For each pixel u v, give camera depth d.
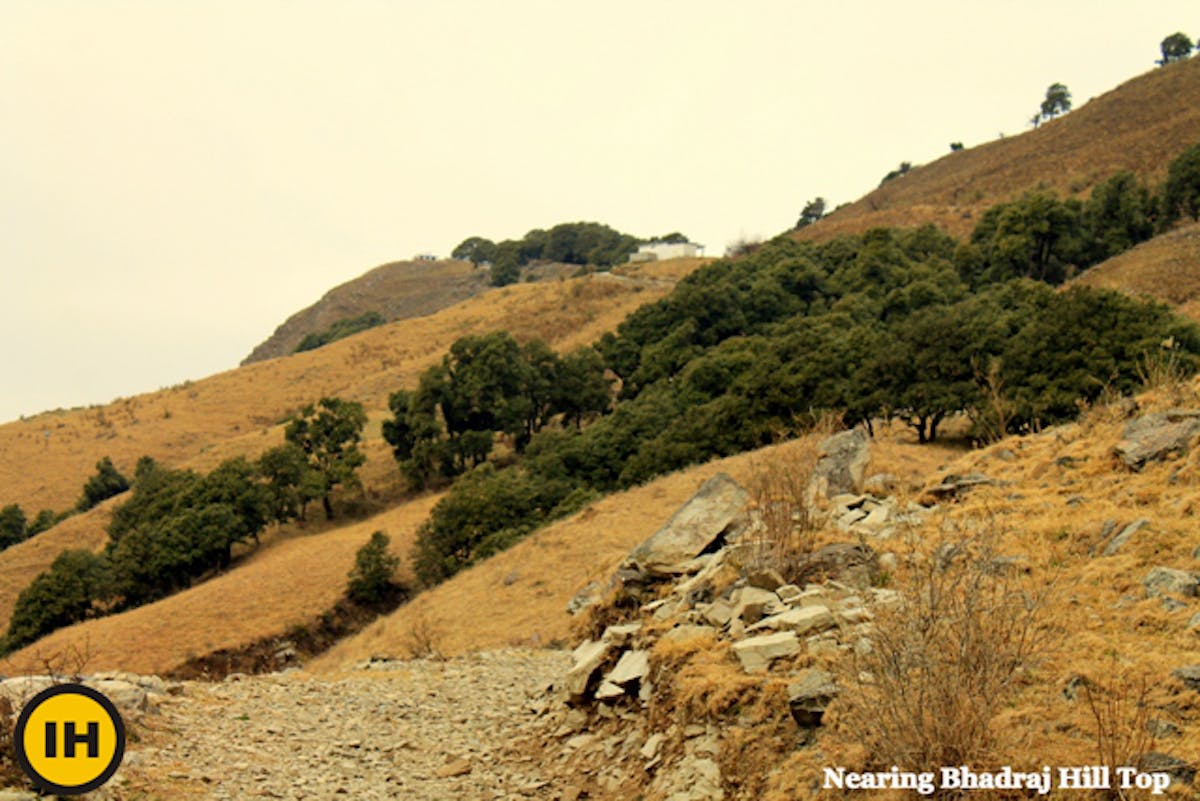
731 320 77.75
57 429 97.88
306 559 49.16
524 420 73.19
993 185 123.50
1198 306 52.84
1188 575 8.14
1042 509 10.80
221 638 38.66
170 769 8.59
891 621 7.17
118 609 54.41
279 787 8.47
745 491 12.35
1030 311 43.06
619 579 12.30
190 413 98.94
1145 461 11.09
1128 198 78.12
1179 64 132.25
